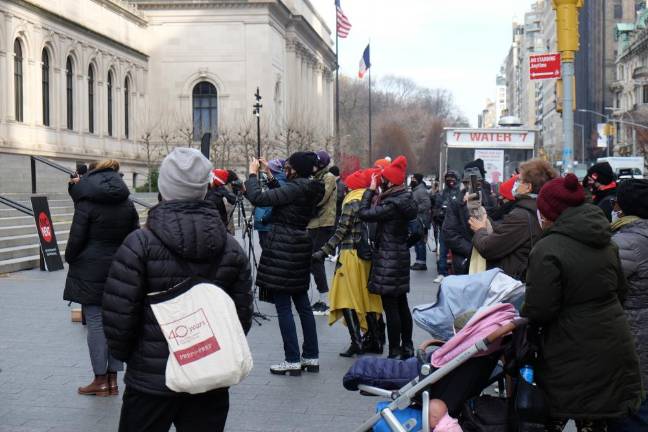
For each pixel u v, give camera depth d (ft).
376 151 428.15
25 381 29.84
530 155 84.58
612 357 17.92
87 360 33.09
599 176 32.04
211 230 16.60
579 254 17.88
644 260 20.12
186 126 190.90
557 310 17.87
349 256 34.17
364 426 18.84
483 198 45.06
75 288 27.71
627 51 319.27
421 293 53.06
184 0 193.67
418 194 65.57
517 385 18.70
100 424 24.97
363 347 35.22
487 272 21.44
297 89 226.79
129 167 181.78
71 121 156.35
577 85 363.56
